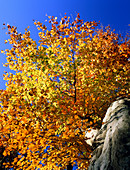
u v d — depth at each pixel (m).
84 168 10.94
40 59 8.81
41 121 7.45
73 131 7.65
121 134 4.89
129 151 4.25
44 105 7.57
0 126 7.16
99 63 9.56
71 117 7.96
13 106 7.37
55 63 8.74
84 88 9.23
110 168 4.47
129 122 5.18
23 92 7.64
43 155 8.13
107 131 6.06
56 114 8.02
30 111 7.43
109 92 9.84
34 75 8.35
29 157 7.84
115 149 4.68
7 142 7.27
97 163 5.27
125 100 7.37
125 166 3.99
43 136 7.44
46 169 9.27
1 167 9.80
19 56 9.04
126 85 10.16
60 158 9.19
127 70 10.05
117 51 10.80
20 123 7.04
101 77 9.57
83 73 9.33
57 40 9.33
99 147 6.08
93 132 8.04
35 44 9.04
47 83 8.38
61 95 8.80
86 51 9.34
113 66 9.98
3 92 7.81
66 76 8.88
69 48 9.29
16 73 8.42
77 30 9.18
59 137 7.96
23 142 7.11
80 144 8.62
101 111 9.80
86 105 8.20
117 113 6.50
